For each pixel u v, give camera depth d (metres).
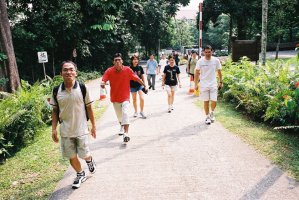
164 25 46.69
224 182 4.28
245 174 4.49
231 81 9.85
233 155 5.26
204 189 4.11
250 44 12.49
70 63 4.05
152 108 9.83
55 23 20.05
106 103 11.52
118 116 6.82
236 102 9.54
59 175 4.91
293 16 26.03
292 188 4.00
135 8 31.11
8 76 11.75
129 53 37.91
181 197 3.94
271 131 6.52
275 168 4.62
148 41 48.44
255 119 7.61
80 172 4.47
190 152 5.54
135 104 8.57
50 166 5.35
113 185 4.38
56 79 10.82
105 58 30.84
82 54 24.75
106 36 26.50
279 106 6.57
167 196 3.98
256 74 9.31
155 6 44.81
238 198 3.83
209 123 7.36
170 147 5.89
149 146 6.03
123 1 23.27
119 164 5.16
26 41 19.83
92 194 4.16
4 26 11.60
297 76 7.14
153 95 12.69
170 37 60.53
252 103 7.56
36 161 5.66
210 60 7.25
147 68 14.09
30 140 7.15
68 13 19.94
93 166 4.71
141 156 5.49
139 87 8.38
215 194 3.96
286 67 7.75
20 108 7.18
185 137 6.45
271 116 6.64
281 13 24.08
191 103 10.32
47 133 7.78
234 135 6.38
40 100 8.14
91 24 22.97
